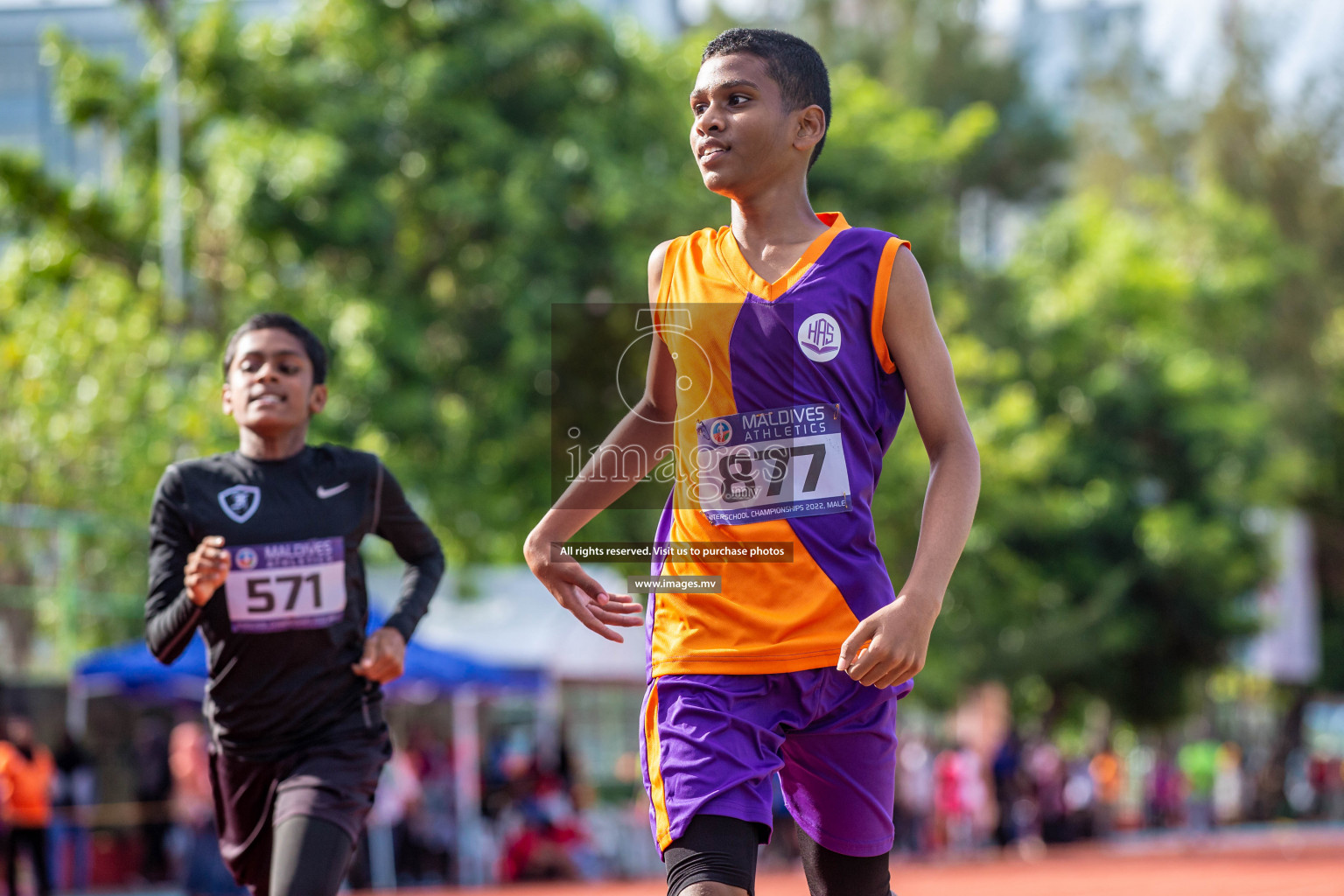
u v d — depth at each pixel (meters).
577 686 41.59
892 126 49.69
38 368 37.56
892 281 6.81
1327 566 85.62
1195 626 67.94
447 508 38.81
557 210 41.00
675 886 6.32
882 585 6.79
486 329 41.09
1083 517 64.69
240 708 9.27
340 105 40.62
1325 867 40.28
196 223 41.47
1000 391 65.38
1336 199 83.81
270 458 9.63
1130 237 71.44
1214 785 76.44
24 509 30.69
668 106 43.97
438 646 32.53
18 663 29.95
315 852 8.58
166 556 9.41
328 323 39.09
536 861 35.09
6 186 42.41
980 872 39.25
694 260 7.09
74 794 29.83
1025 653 61.09
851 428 6.77
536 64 42.97
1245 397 70.81
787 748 6.90
